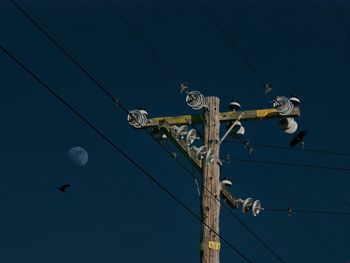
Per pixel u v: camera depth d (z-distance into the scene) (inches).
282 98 714.8
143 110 711.7
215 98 723.4
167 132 704.4
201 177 703.1
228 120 722.8
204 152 695.7
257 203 724.0
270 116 721.0
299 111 716.0
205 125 715.4
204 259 671.1
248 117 722.2
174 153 681.0
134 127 708.7
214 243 676.1
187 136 701.3
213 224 681.6
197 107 707.4
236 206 728.3
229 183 716.7
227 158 714.8
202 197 693.9
